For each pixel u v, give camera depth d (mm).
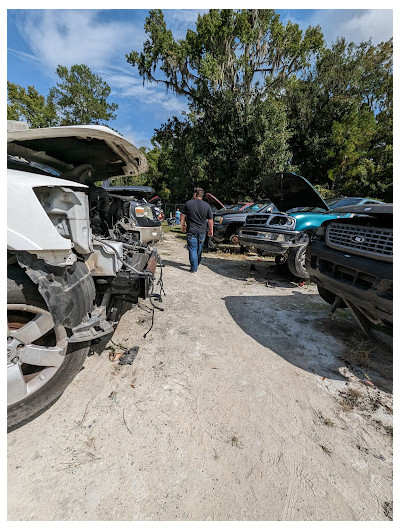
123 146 1827
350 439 1479
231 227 7645
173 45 16547
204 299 3594
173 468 1252
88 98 32000
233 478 1227
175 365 2053
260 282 4629
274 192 5492
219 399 1721
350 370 2129
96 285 1889
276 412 1643
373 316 2004
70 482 1157
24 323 1395
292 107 18484
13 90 26266
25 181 1218
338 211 2395
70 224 1394
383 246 1846
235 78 15992
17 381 1269
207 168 17062
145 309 3115
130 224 3217
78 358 1544
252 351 2332
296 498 1161
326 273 2469
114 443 1356
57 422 1456
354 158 16375
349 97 18016
